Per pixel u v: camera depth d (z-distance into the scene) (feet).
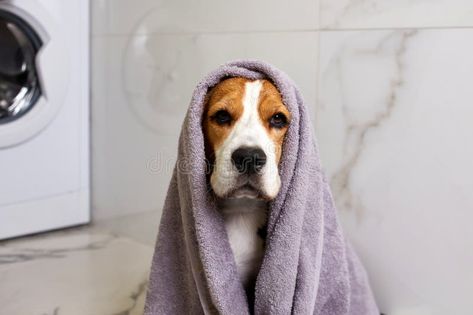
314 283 2.59
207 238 2.51
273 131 2.55
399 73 3.15
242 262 2.74
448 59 2.97
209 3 3.99
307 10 3.48
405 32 3.10
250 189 2.43
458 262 3.08
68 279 3.98
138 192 4.75
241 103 2.50
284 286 2.50
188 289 2.83
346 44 3.34
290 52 3.60
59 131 4.84
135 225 4.85
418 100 3.11
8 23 4.41
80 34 4.87
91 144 5.16
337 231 2.86
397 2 3.11
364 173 3.39
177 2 4.20
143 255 4.50
